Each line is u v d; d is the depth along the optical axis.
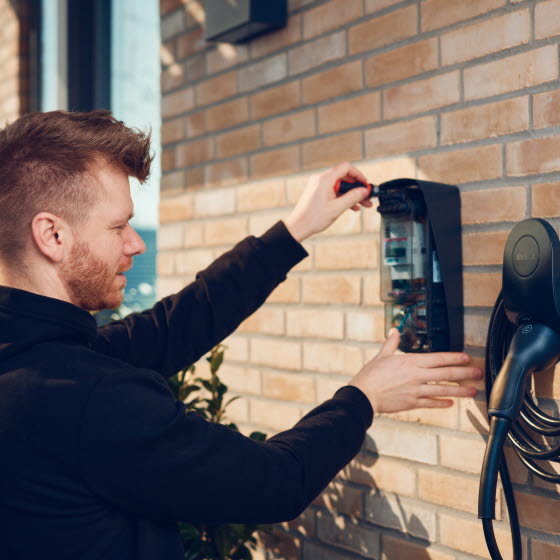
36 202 1.00
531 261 1.20
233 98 2.12
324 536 1.81
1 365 0.97
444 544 1.53
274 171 1.98
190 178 2.29
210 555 1.85
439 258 1.42
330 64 1.80
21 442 0.92
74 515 0.92
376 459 1.68
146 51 2.88
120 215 1.06
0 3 3.82
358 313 1.74
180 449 0.93
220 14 1.99
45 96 3.56
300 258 1.39
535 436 1.36
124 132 1.08
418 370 1.17
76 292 1.04
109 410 0.91
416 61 1.59
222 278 1.38
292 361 1.92
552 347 1.19
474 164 1.46
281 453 0.99
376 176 1.68
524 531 1.37
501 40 1.41
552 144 1.32
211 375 2.18
